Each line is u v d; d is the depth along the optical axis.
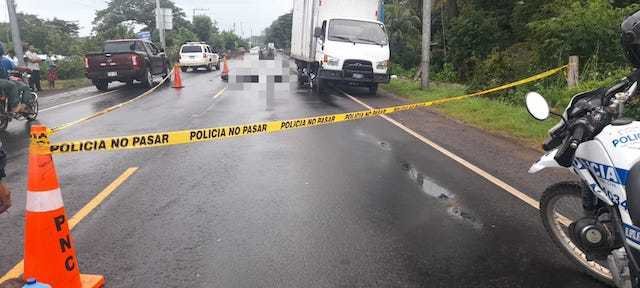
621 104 3.39
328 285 3.82
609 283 3.83
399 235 4.77
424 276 3.97
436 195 6.03
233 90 20.03
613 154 3.18
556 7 17.06
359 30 18.33
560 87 13.09
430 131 10.56
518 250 4.45
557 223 4.22
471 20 24.64
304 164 7.51
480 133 10.38
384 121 11.84
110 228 4.94
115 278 3.93
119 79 20.92
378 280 3.90
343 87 21.38
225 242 4.59
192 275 3.97
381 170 7.22
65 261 3.59
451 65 26.20
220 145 8.87
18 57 20.36
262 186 6.35
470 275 3.99
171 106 14.76
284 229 4.89
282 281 3.87
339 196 5.95
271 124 5.48
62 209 3.61
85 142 3.92
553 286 3.82
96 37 50.34
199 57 35.88
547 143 3.76
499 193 6.12
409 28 33.78
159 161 7.72
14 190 6.38
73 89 22.23
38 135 3.50
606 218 3.48
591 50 13.98
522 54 17.62
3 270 4.10
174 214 5.32
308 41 20.38
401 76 30.31
